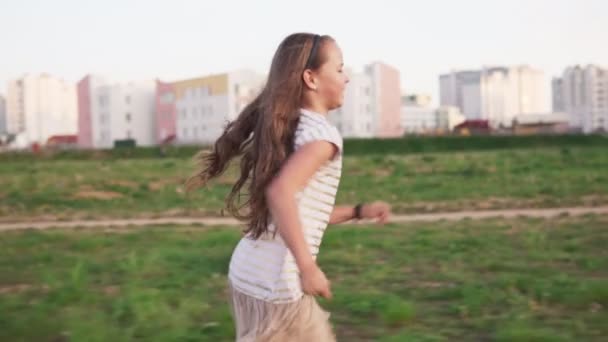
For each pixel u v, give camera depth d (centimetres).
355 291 721
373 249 1032
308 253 226
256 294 246
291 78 247
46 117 16825
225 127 268
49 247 1167
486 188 2105
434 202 1855
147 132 9844
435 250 1011
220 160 267
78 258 1004
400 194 2052
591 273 821
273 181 233
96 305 683
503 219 1443
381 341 539
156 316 609
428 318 615
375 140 5497
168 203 2011
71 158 5022
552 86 17500
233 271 257
